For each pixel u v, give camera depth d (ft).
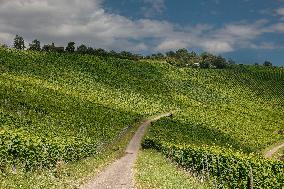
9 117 233.55
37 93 335.88
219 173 121.29
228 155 116.88
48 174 103.60
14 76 391.45
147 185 100.37
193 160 157.79
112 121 343.46
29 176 95.45
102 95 443.32
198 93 579.89
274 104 604.49
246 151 349.61
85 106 352.69
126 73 566.77
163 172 133.69
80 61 538.47
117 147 271.08
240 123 464.65
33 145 136.46
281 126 490.49
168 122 395.75
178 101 520.01
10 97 293.02
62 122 278.05
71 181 96.94
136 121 387.14
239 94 613.93
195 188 104.32
